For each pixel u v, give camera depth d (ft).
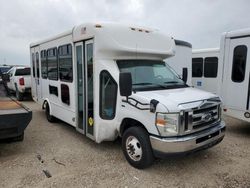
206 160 15.88
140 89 14.97
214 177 13.69
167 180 13.33
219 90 22.72
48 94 25.03
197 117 13.51
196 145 13.21
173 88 16.07
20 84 40.96
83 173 14.03
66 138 20.26
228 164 15.33
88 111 17.71
